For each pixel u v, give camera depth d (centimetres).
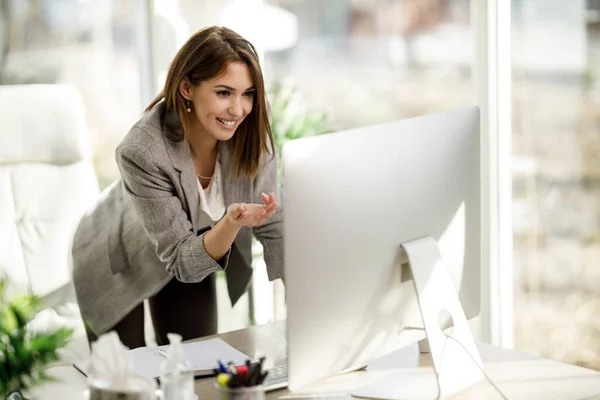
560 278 262
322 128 318
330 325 141
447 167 157
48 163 260
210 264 183
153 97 328
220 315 337
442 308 153
